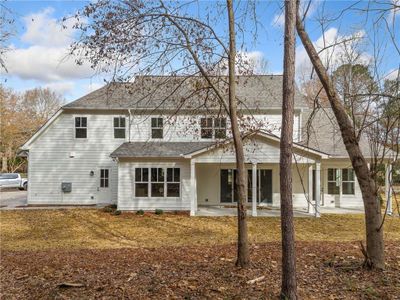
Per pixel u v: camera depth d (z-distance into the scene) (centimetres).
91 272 720
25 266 781
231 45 736
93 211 1920
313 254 822
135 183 1938
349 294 557
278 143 1759
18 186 3519
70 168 2172
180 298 564
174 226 1534
